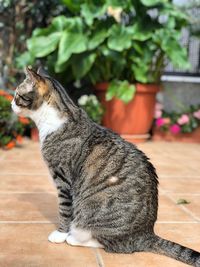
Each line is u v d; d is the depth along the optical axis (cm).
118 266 179
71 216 206
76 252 194
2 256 184
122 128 523
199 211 266
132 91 493
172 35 500
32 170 362
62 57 474
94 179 194
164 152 480
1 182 318
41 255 188
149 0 481
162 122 555
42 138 212
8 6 555
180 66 486
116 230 190
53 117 209
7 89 545
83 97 512
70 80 551
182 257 184
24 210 252
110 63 520
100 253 194
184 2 601
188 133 563
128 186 190
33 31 544
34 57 494
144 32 495
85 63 492
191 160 441
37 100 211
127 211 188
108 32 488
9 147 454
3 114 441
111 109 515
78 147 201
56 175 207
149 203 192
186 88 604
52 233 208
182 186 331
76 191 201
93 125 212
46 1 566
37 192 294
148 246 193
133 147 206
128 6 497
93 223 193
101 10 484
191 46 604
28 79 217
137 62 505
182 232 226
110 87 500
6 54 568
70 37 488
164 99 602
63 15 555
